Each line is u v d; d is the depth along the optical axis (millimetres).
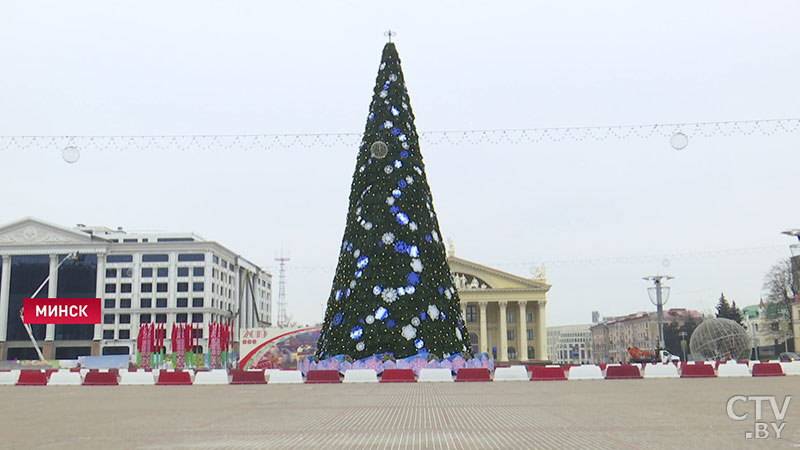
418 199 39375
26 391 28438
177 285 112125
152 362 65688
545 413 15766
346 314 37406
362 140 41281
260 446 10664
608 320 190750
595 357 191375
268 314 154250
